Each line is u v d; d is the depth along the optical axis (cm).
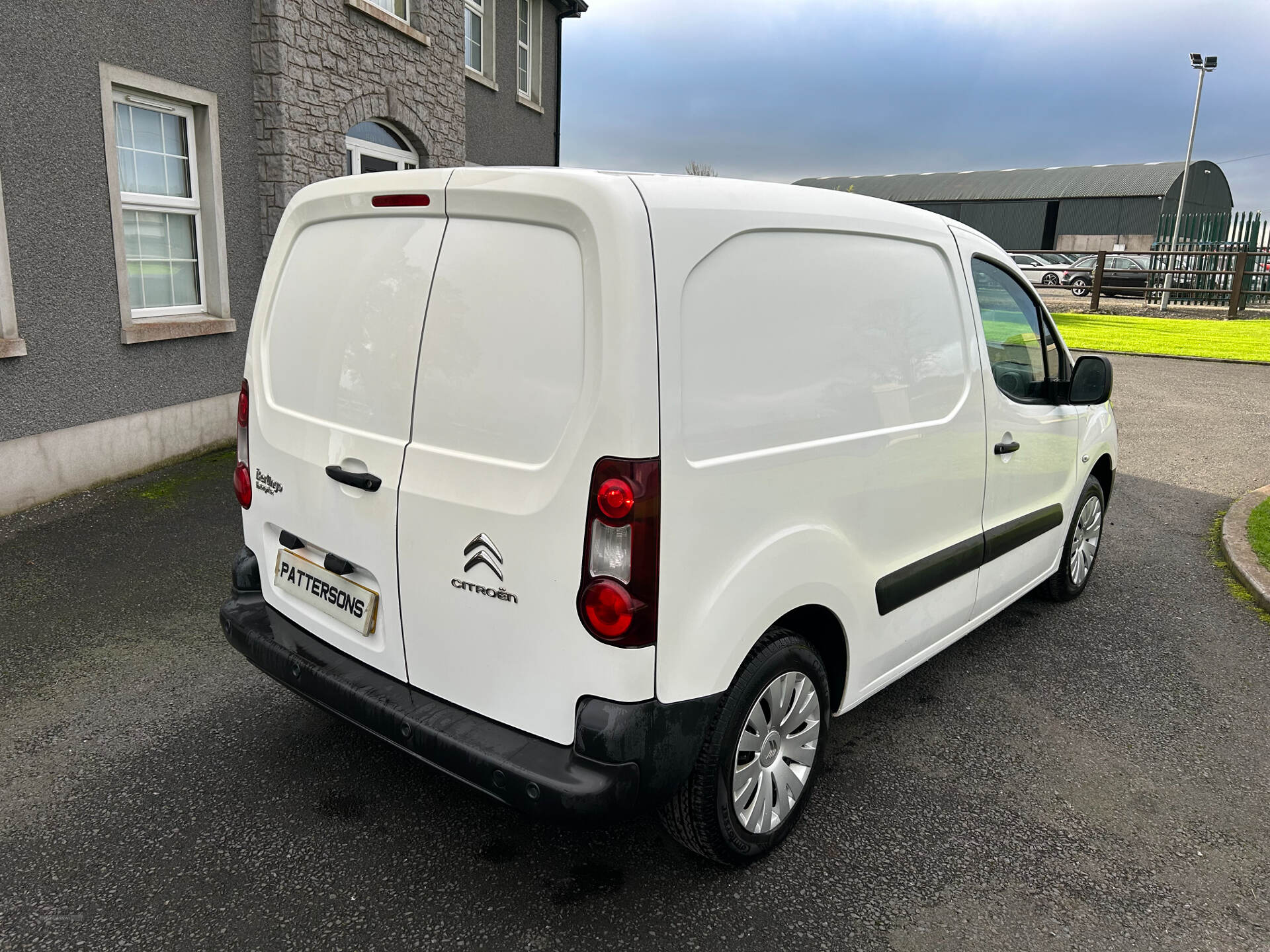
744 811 257
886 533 297
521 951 231
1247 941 246
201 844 271
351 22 874
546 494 216
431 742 233
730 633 232
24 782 299
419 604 246
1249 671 418
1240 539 587
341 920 240
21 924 236
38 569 486
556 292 216
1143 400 1147
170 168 713
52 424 596
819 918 248
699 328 221
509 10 1365
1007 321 372
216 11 723
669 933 240
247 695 362
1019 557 405
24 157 564
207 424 752
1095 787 319
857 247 279
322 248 277
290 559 292
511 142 1423
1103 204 3850
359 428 258
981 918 250
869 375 282
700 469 222
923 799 308
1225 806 311
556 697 224
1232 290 2202
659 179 221
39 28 568
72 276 604
